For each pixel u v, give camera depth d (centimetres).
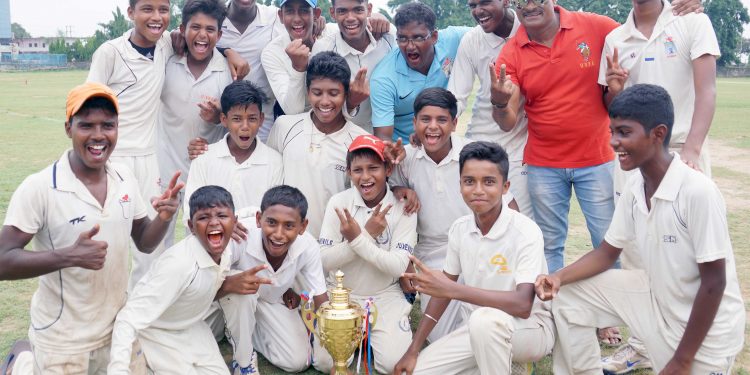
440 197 459
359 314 382
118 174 364
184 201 476
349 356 389
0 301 509
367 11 528
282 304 438
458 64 527
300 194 401
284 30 575
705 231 324
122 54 480
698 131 398
